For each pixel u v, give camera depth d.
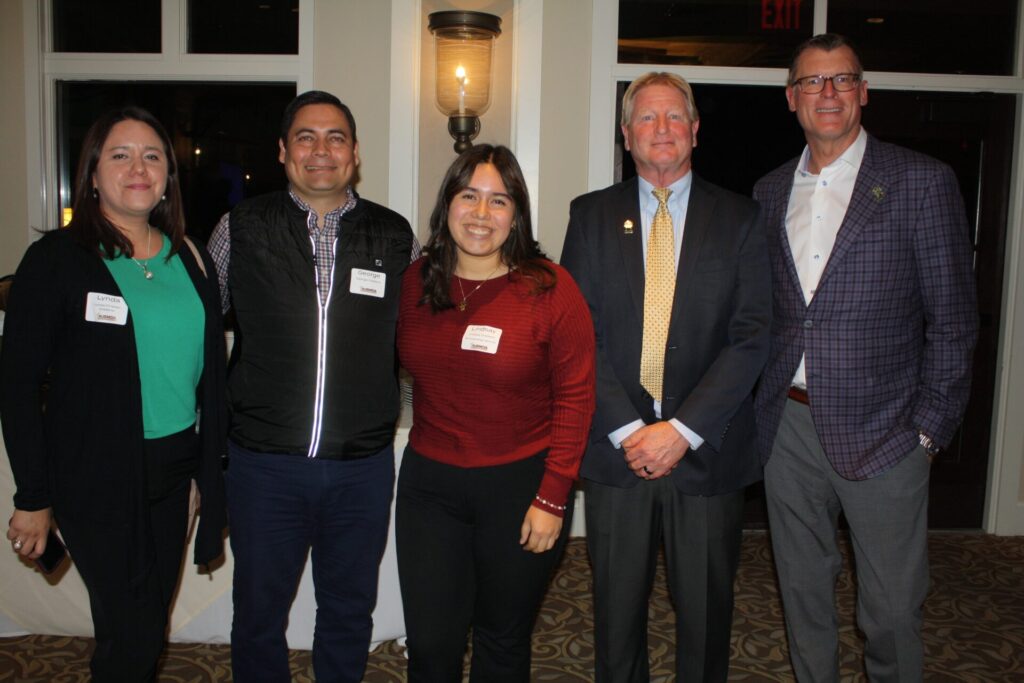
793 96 1.97
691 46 3.58
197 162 3.68
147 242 1.78
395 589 2.53
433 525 1.76
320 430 1.85
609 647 1.95
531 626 1.82
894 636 1.90
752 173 3.75
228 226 1.91
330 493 1.89
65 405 1.65
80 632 2.59
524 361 1.67
